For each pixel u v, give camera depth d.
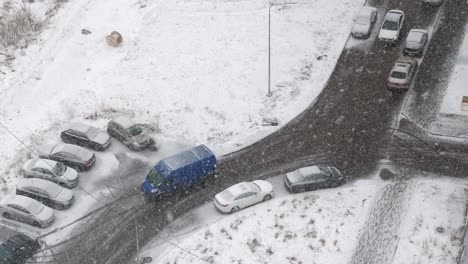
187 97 41.88
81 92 42.41
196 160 34.56
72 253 31.02
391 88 41.84
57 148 36.62
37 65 44.69
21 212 32.34
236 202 32.91
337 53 45.75
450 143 37.72
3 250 30.05
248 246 30.94
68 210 33.69
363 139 38.31
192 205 33.91
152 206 33.81
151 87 42.69
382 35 45.94
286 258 30.20
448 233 30.89
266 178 35.66
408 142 37.94
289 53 45.69
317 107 41.16
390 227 31.56
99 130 38.50
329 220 32.34
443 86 42.12
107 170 36.47
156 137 39.09
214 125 39.94
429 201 33.12
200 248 30.97
